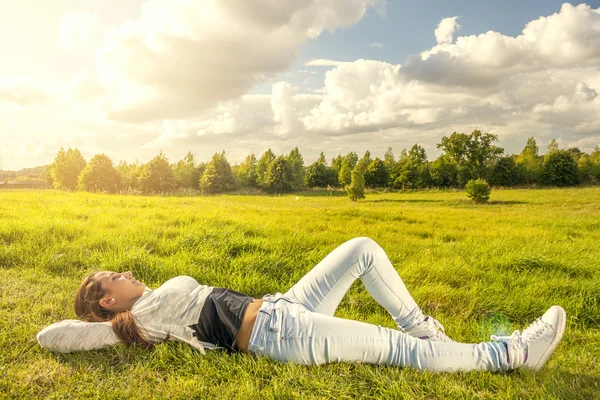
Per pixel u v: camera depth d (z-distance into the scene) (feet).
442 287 13.75
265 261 16.38
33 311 10.22
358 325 7.44
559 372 8.00
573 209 73.67
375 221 38.17
